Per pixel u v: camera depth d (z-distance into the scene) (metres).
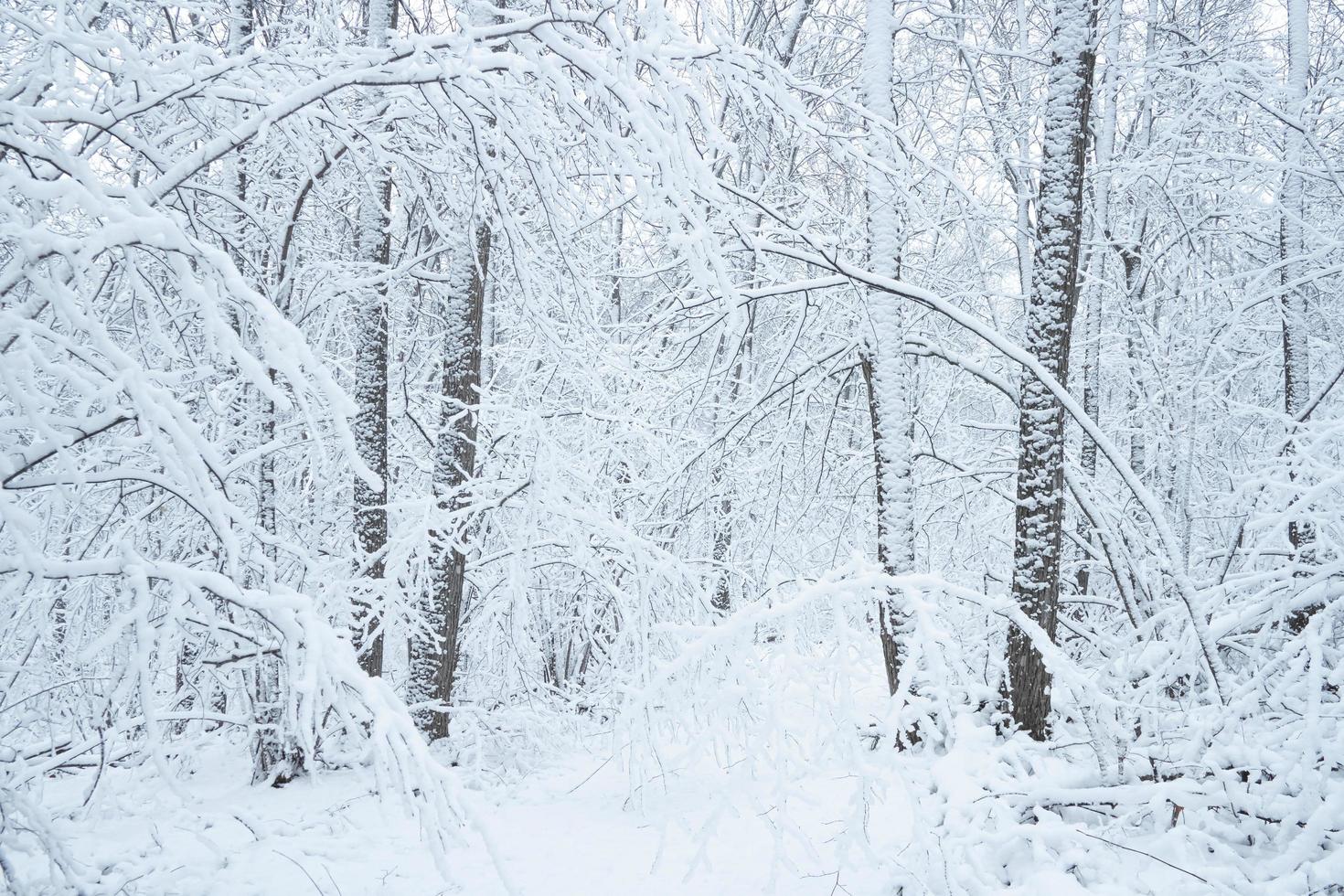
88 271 3.54
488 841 3.44
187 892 5.31
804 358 11.27
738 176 8.77
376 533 8.92
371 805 7.24
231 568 3.36
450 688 9.14
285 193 7.89
